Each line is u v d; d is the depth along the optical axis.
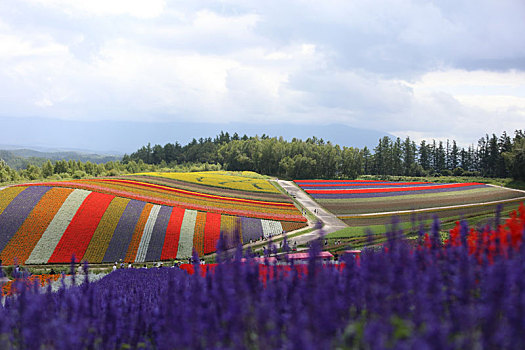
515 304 5.36
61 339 6.60
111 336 7.81
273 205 77.31
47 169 134.38
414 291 6.66
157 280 16.53
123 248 46.38
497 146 144.25
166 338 7.22
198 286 7.82
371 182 118.44
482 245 8.27
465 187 101.94
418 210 74.06
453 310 6.12
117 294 10.55
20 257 41.78
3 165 127.56
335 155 152.25
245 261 7.77
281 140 177.88
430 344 4.95
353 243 42.75
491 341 5.07
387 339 5.34
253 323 6.59
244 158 162.12
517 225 8.23
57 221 48.50
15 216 48.03
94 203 54.88
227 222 58.72
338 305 6.46
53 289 15.08
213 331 6.47
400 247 7.68
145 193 68.25
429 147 170.75
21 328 7.55
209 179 99.31
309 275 7.14
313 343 5.33
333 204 84.25
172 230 51.81
